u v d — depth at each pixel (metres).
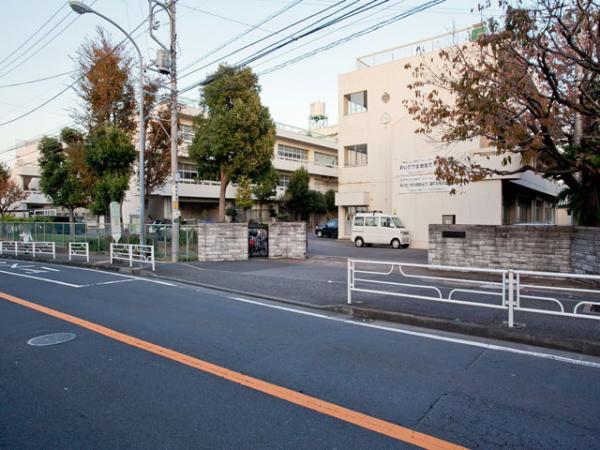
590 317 5.46
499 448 3.03
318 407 3.68
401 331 6.24
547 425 3.36
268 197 37.03
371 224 21.81
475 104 8.22
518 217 24.09
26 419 3.45
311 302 8.12
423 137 20.25
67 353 5.12
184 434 3.20
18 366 4.68
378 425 3.36
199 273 12.26
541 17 7.55
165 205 35.19
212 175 20.45
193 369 4.59
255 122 18.75
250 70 18.67
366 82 25.97
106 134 18.44
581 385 4.19
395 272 12.43
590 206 10.85
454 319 6.40
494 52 8.24
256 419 3.45
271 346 5.44
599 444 3.08
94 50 19.72
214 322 6.73
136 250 14.92
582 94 8.27
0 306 7.84
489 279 10.88
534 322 6.21
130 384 4.17
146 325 6.48
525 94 8.16
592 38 7.68
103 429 3.28
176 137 14.98
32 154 39.91
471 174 9.77
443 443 3.10
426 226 20.33
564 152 10.84
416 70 10.47
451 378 4.36
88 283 10.86
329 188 47.59
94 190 20.50
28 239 21.33
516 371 4.57
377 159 25.55
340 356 5.05
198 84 14.05
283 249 16.23
